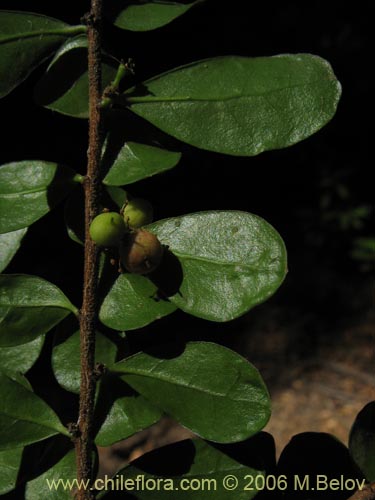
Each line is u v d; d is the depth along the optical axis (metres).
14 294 0.22
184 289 0.21
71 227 0.23
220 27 0.92
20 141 0.69
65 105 0.22
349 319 0.92
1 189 0.22
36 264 0.69
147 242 0.21
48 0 0.62
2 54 0.22
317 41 1.04
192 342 0.22
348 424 0.74
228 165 1.02
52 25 0.22
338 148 1.07
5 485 0.23
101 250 0.22
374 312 0.93
